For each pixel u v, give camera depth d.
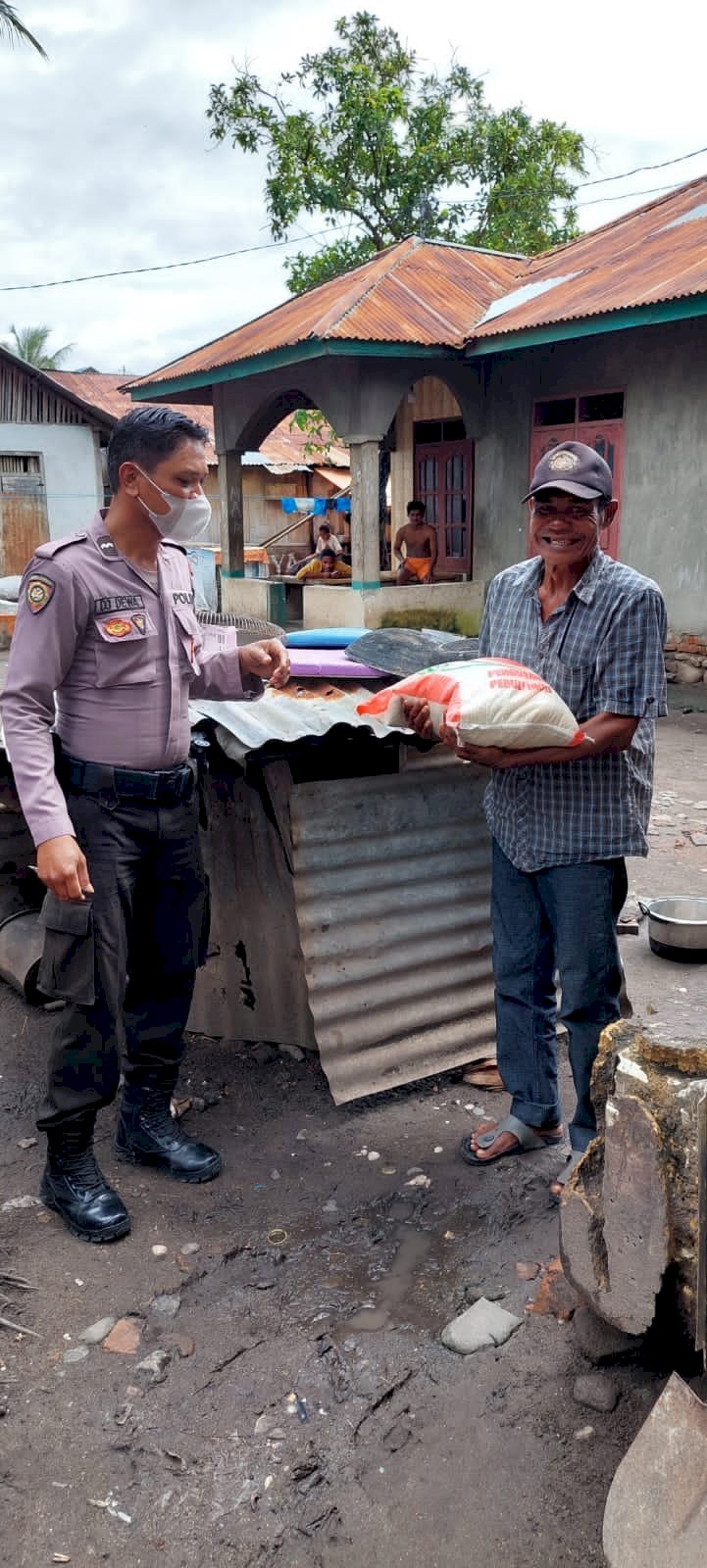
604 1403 2.14
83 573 2.46
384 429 11.82
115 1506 1.97
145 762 2.60
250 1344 2.37
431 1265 2.62
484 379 12.27
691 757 7.75
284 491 27.39
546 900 2.76
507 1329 2.37
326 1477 2.03
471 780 3.49
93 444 19.44
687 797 6.70
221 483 14.87
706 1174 1.85
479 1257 2.64
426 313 11.84
